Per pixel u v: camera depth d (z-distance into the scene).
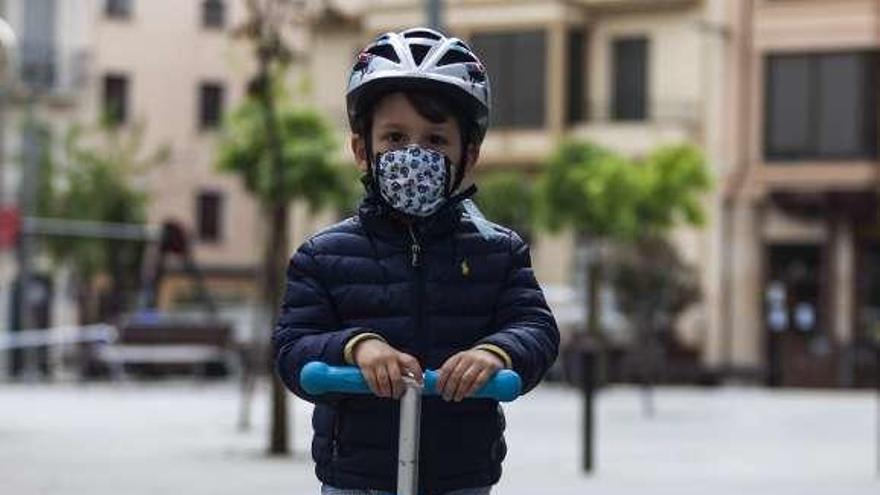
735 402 30.94
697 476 14.87
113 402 26.64
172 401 27.27
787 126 44.06
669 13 45.53
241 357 36.53
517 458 16.70
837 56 43.62
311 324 4.65
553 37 45.88
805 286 43.88
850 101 43.41
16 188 49.56
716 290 44.12
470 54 4.64
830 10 43.59
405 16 48.22
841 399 33.56
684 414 26.02
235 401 27.41
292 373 4.55
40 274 48.38
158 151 50.97
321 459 4.67
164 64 55.00
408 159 4.48
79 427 20.31
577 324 39.59
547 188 40.00
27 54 52.47
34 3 52.97
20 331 37.78
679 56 45.41
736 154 44.44
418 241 4.65
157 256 39.66
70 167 47.50
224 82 55.56
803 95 43.91
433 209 4.57
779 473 15.30
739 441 19.88
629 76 46.00
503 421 4.78
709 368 43.25
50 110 52.75
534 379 4.55
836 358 41.38
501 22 46.50
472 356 4.33
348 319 4.66
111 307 45.34
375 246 4.67
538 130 46.03
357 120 4.66
